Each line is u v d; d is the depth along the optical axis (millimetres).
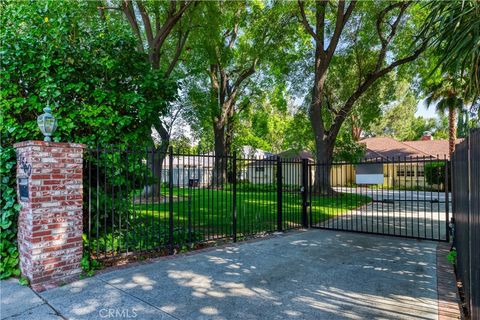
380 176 8586
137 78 5734
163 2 12492
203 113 17922
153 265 4711
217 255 5309
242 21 15953
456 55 4047
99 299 3484
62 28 4816
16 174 4406
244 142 30000
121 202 5285
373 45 15812
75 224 4254
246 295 3625
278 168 7613
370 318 3094
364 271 4512
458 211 4434
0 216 4359
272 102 22625
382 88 18188
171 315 3127
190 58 16469
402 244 6223
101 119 5090
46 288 3766
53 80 4805
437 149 26828
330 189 15578
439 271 4527
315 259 5113
